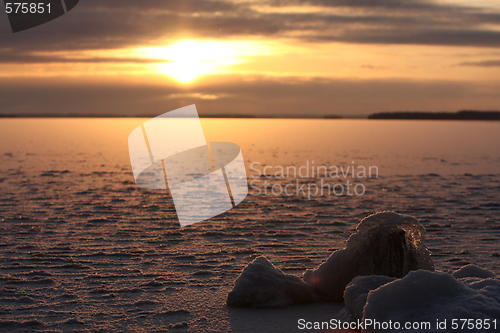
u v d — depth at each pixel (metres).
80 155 28.53
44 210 10.92
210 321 4.26
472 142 44.41
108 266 6.30
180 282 5.55
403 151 33.69
